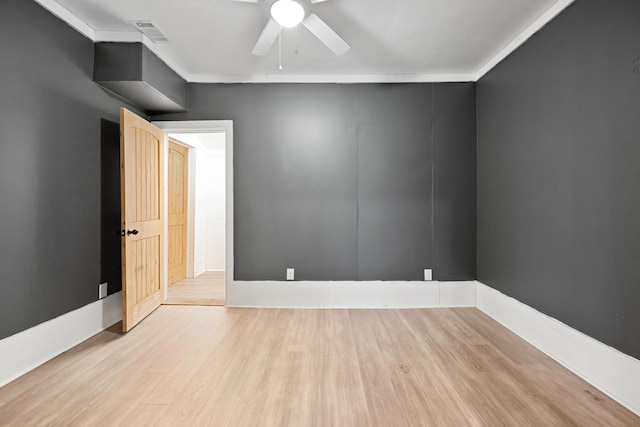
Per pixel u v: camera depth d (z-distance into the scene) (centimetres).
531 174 289
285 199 395
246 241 395
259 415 190
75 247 284
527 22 285
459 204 396
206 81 395
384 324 334
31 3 240
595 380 220
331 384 222
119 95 339
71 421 184
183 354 267
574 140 240
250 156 396
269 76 394
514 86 314
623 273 201
